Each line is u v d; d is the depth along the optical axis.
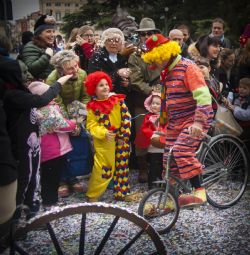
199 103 3.15
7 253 2.64
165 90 3.43
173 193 3.37
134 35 5.33
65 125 3.69
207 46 4.35
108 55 4.45
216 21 5.93
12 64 2.83
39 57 4.44
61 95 4.04
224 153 3.89
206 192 3.71
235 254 2.96
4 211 2.13
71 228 3.43
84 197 4.14
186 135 3.31
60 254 2.27
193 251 3.03
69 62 3.90
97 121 3.81
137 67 4.46
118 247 3.10
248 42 4.81
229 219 3.56
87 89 3.80
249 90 4.47
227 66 5.13
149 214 3.36
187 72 3.21
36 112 3.17
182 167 3.33
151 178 4.14
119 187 3.97
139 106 4.49
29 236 3.29
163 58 3.20
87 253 3.01
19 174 2.97
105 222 3.54
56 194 3.86
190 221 3.53
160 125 3.70
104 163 3.85
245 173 3.93
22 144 2.95
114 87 4.44
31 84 3.36
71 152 4.04
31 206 3.22
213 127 4.11
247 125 4.46
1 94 2.76
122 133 3.89
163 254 2.34
